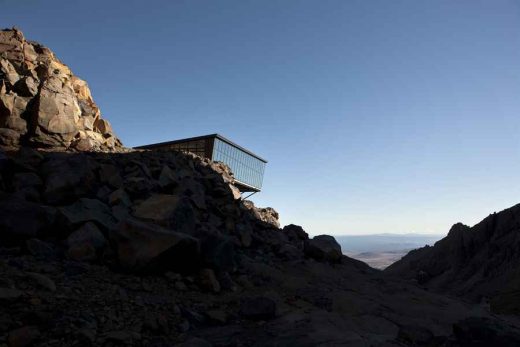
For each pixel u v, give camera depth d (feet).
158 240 23.90
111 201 31.17
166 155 48.52
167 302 20.61
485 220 143.54
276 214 66.54
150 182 37.32
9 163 28.86
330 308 26.63
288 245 45.73
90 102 47.44
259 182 93.04
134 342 15.51
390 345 19.70
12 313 14.60
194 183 44.16
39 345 13.51
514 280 98.48
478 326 19.48
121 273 23.17
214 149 74.13
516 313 39.81
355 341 19.31
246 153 86.38
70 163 31.58
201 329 19.15
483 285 111.14
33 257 21.26
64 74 44.34
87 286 19.51
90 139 41.47
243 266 32.83
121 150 45.50
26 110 35.47
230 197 49.49
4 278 17.07
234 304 23.53
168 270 24.80
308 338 19.13
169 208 29.22
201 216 40.09
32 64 40.57
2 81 35.32
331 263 46.26
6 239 21.90
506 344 18.16
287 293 28.78
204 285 24.89
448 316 28.91
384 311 27.73
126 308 18.13
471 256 135.74
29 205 23.73
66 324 15.05
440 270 140.46
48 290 17.40
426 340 21.29
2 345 12.97
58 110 36.86
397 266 161.68
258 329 20.12
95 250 24.25
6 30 42.06
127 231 24.11
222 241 29.48
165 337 17.13
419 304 32.55
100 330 15.57
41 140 35.27
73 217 26.04
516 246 119.34
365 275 43.83
